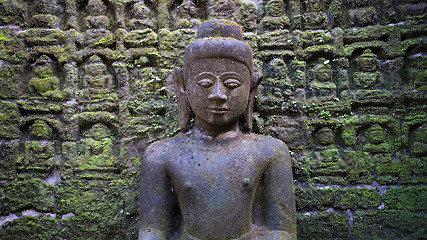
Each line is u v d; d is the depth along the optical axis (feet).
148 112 9.34
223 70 6.83
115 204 8.81
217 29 7.17
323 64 9.48
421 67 9.23
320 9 9.76
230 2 9.71
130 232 8.71
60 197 8.78
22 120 9.20
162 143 7.55
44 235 8.61
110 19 9.87
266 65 9.55
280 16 9.74
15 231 8.61
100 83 9.34
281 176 7.16
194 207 6.60
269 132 9.11
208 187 6.62
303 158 8.99
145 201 7.04
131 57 9.54
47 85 9.31
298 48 9.57
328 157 8.97
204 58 6.88
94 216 8.68
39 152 9.02
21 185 8.84
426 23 9.34
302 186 8.93
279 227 6.85
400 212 8.57
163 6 9.87
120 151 9.06
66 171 8.91
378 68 9.46
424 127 8.95
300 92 9.32
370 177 8.87
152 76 9.46
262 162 7.07
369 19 9.54
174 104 9.41
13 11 9.65
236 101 6.98
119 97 9.37
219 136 7.29
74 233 8.63
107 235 8.64
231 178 6.70
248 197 6.74
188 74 7.21
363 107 9.27
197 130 7.48
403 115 9.12
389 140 9.04
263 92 9.35
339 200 8.73
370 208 8.70
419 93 9.10
